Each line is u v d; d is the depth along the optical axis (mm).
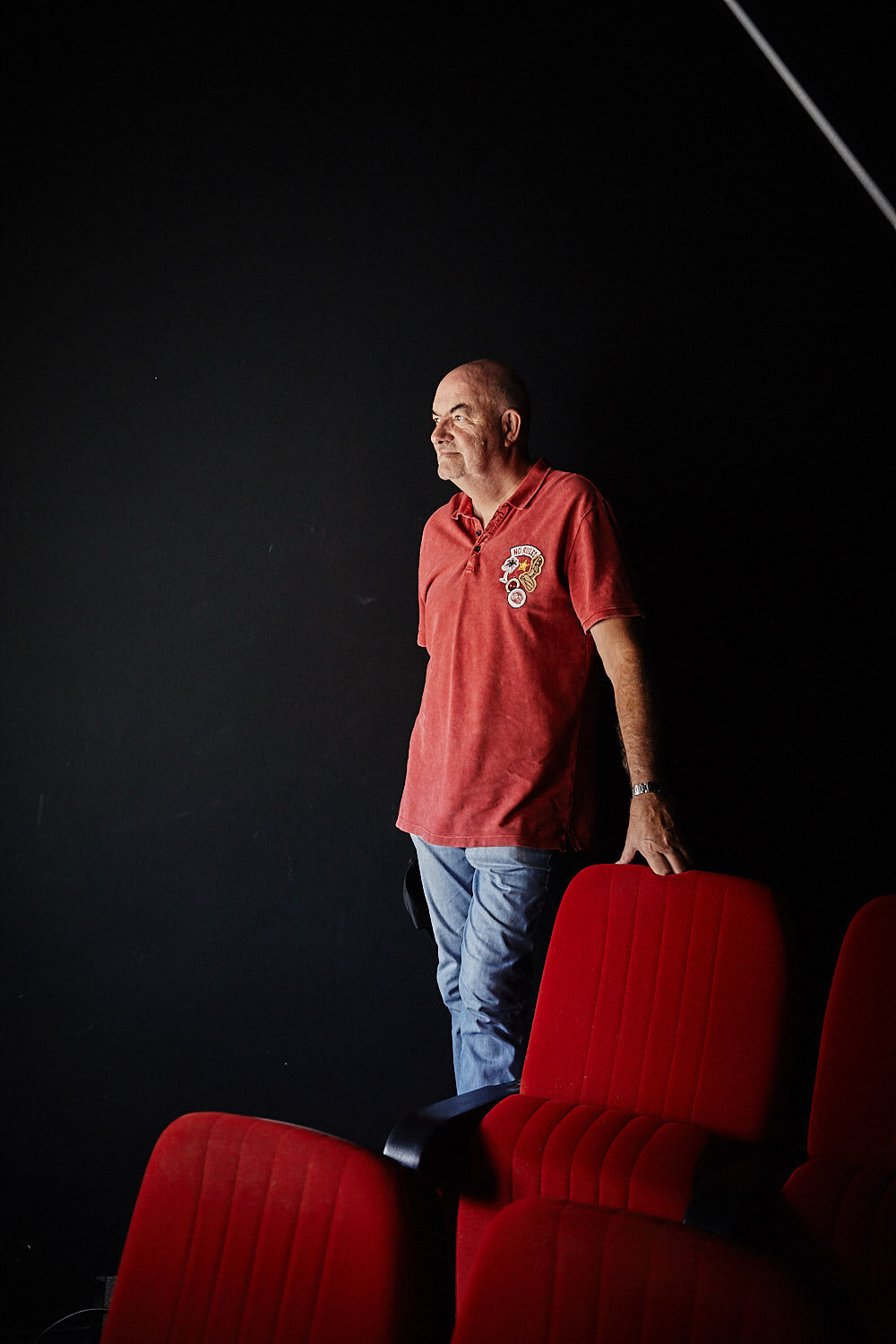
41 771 2543
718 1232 1341
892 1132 1539
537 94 2498
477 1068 2219
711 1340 847
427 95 2543
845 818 2318
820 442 2342
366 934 2543
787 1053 1693
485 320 2518
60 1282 2496
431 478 2531
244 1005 2547
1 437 2537
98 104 2566
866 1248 1375
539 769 2166
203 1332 1084
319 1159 1083
